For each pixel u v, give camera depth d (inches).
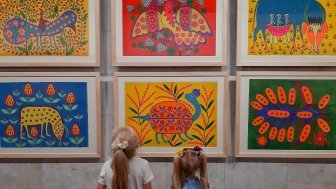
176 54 102.8
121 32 102.8
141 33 102.7
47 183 107.3
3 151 105.3
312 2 101.3
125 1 102.3
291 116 103.3
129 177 75.4
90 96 104.2
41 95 104.0
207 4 102.0
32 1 102.0
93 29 102.6
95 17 102.3
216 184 106.4
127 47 103.0
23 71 104.3
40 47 102.8
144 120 104.2
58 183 107.3
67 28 102.6
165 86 103.5
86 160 106.9
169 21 102.3
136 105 104.0
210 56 102.6
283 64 102.0
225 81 103.1
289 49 102.0
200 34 102.3
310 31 101.7
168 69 104.0
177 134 104.3
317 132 103.7
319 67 103.4
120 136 76.2
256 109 103.7
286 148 104.2
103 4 104.0
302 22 101.4
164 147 104.7
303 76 102.6
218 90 103.5
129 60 103.2
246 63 102.4
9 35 102.7
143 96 103.8
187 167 78.7
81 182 107.3
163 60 102.9
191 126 104.0
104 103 105.8
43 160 107.0
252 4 101.7
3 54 102.9
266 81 103.0
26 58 103.0
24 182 107.3
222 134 104.2
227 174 106.5
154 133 104.3
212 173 106.3
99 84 103.9
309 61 101.8
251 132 104.3
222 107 103.7
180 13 102.3
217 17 102.0
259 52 102.3
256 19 101.7
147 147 104.7
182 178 79.2
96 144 105.3
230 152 106.0
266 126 103.9
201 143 104.3
